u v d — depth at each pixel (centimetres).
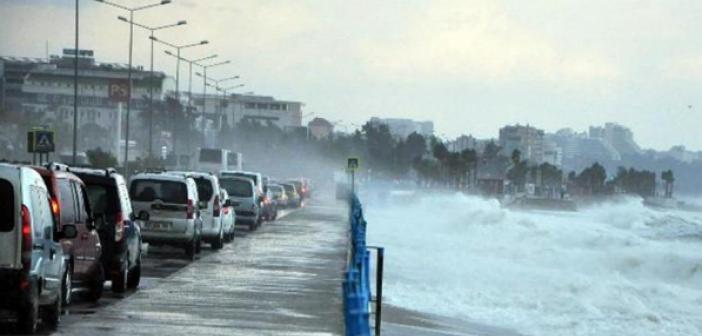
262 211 8150
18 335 2259
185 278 3872
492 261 6234
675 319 4112
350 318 1717
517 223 9500
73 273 2780
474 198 14888
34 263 2242
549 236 8212
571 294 4622
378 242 7431
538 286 4828
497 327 3594
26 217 2212
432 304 4044
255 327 2650
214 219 5369
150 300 3139
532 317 3956
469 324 3566
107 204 3212
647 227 10800
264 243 6041
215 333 2503
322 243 6156
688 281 5831
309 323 2773
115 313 2795
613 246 7662
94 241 2938
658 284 5225
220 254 5106
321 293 3538
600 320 3981
